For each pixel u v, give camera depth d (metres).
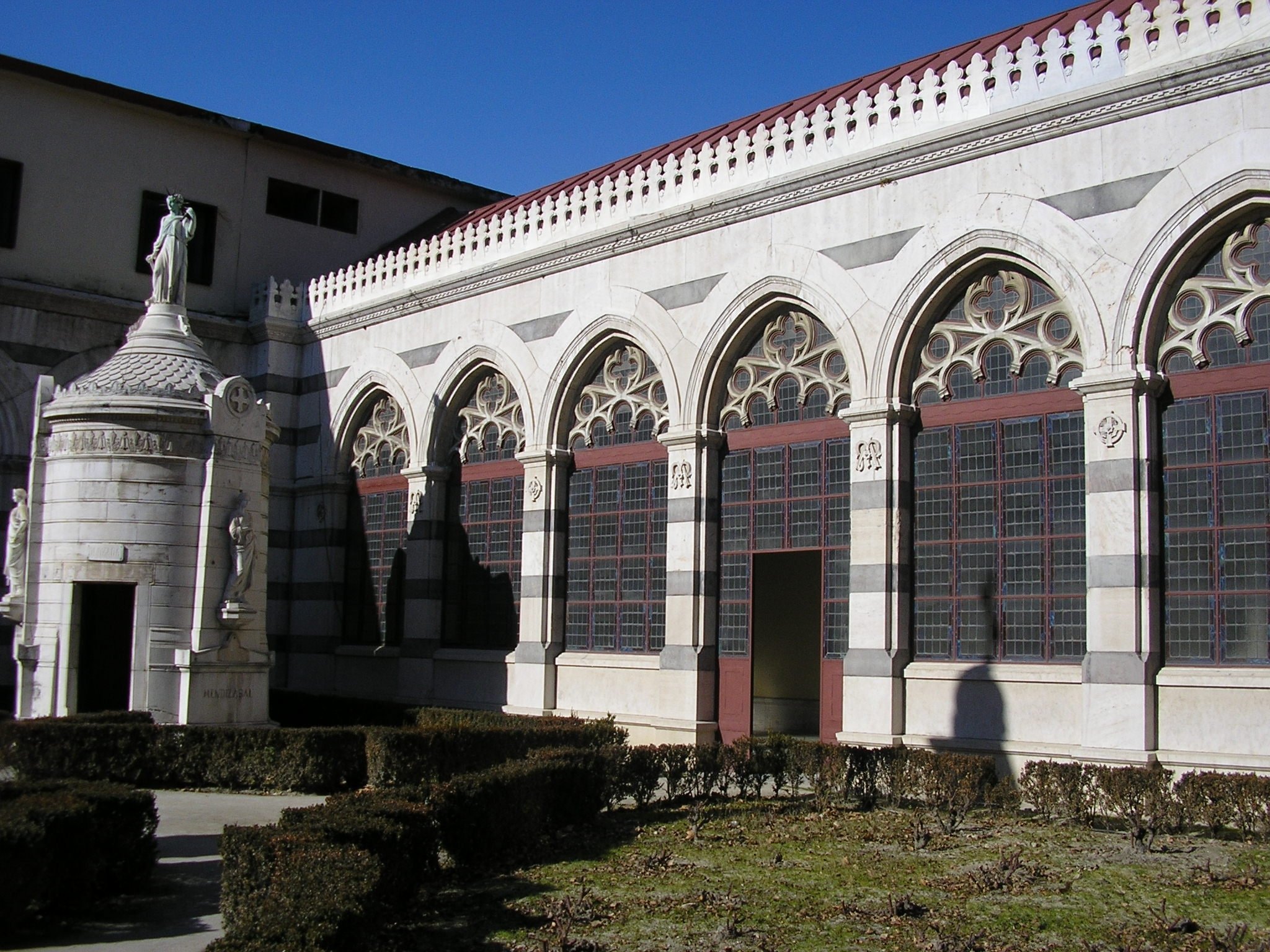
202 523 24.73
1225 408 18.89
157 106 37.12
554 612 28.81
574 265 28.97
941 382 22.28
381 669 33.28
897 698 21.81
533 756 17.00
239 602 24.89
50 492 24.98
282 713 31.19
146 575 24.14
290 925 9.27
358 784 21.17
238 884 11.20
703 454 25.67
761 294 24.81
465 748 20.88
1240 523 18.56
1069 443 20.55
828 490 23.86
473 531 31.72
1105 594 19.33
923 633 22.08
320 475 35.88
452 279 31.94
